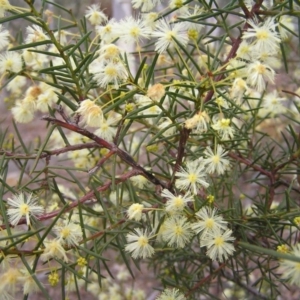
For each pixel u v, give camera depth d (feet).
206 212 0.59
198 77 0.77
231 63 0.59
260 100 0.78
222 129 0.60
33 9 0.58
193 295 0.89
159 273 1.11
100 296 1.30
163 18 0.61
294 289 1.28
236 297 1.29
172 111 0.66
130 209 0.60
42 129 1.98
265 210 0.72
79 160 0.96
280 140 1.21
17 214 0.57
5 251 0.55
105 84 0.60
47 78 0.82
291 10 0.60
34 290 0.61
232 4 0.64
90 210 0.73
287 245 0.78
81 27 0.83
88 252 0.60
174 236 0.61
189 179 0.59
